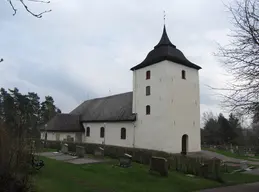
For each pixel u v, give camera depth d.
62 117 33.50
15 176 6.25
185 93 24.00
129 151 16.45
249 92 7.93
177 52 25.28
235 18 8.05
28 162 7.23
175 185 9.97
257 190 10.12
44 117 47.34
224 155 28.39
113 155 17.47
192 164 12.86
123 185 9.20
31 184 6.98
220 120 54.47
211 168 12.08
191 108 24.22
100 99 36.22
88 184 8.80
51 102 54.50
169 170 13.45
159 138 22.20
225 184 11.16
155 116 23.14
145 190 8.78
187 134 23.23
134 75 27.08
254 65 7.77
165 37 26.06
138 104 25.59
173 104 22.53
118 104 30.12
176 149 21.86
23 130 6.97
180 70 24.14
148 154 14.82
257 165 20.52
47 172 9.99
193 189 9.73
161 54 24.30
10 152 6.24
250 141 48.22
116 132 27.52
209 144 54.25
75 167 12.16
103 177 10.26
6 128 6.38
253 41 7.71
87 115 34.16
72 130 32.09
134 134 25.17
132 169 12.52
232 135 51.12
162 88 22.95
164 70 23.05
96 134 30.64
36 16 3.97
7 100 20.98
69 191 7.57
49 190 7.34
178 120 22.62
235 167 18.19
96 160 15.38
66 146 18.67
